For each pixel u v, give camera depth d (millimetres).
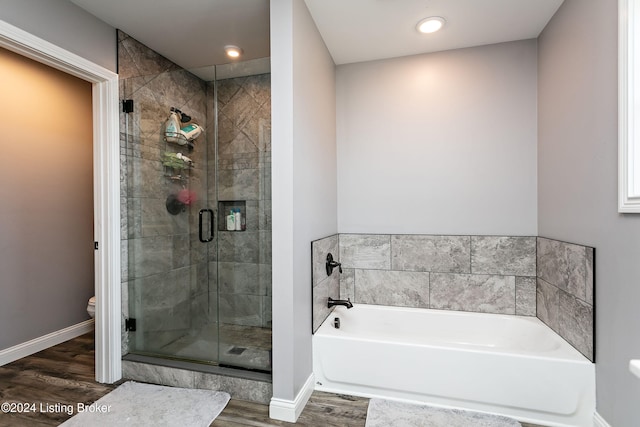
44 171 2666
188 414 1741
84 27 1972
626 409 1365
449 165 2475
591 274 1602
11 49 1675
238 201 2123
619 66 1346
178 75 2293
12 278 2418
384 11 1974
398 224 2592
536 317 2277
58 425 1653
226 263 2123
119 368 2145
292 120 1697
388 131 2604
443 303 2492
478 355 1776
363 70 2646
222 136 2193
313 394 1976
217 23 2152
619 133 1352
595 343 1594
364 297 2662
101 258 2133
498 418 1722
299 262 1812
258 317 2025
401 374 1897
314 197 2090
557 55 1975
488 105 2389
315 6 1920
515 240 2336
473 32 2217
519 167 2332
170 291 2260
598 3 1538
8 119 2416
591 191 1611
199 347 2146
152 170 2357
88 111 3061
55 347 2658
